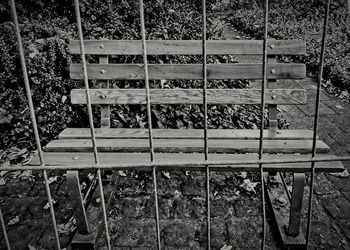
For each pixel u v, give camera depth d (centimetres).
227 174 311
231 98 276
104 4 511
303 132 264
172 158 223
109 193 279
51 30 417
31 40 388
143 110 382
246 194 284
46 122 366
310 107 461
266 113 412
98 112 375
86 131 268
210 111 391
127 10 517
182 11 616
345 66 567
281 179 277
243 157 221
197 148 234
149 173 313
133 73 275
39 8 498
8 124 363
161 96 279
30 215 265
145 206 271
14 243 238
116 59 414
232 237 238
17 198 284
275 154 226
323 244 230
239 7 1147
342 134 391
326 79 556
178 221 255
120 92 278
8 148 354
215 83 439
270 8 1022
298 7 961
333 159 147
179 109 384
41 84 364
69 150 236
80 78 276
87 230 233
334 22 830
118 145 238
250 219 255
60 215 264
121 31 471
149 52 276
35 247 233
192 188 293
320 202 276
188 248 229
